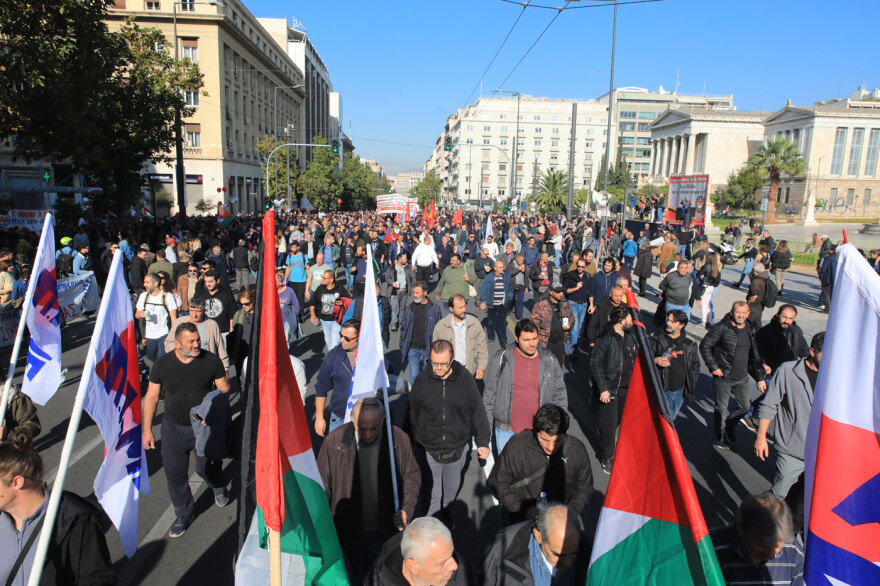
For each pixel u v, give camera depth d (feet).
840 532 7.43
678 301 30.94
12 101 51.57
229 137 167.73
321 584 8.56
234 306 25.68
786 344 19.35
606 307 25.00
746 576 8.63
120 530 10.96
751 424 22.39
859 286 7.35
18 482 8.07
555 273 72.23
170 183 155.43
